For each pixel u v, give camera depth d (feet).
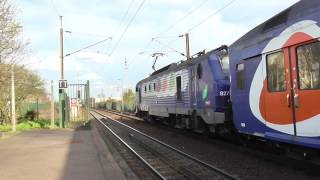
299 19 37.50
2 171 45.93
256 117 45.78
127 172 47.47
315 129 35.76
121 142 75.46
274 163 48.01
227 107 63.31
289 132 39.40
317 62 35.27
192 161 52.65
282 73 40.29
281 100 40.55
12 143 71.77
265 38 43.21
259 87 44.88
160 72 107.45
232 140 68.08
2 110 118.01
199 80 73.72
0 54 82.33
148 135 87.40
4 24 79.15
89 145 68.59
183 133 88.48
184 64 83.41
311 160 38.83
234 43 51.39
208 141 72.02
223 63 65.67
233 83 51.39
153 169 47.19
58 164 49.80
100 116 198.49
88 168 46.93
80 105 140.97
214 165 49.39
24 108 136.98
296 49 38.11
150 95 119.65
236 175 43.34
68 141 74.69
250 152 56.29
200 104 73.36
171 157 57.21
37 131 97.19
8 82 96.89
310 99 36.27
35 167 48.01
